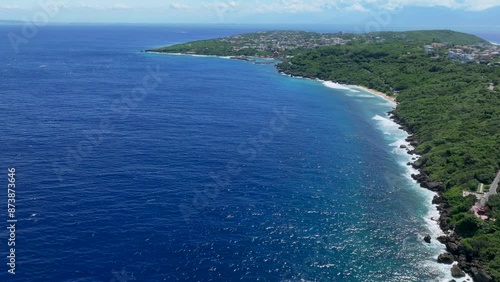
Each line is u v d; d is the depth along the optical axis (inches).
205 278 2386.8
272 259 2588.6
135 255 2534.5
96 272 2368.4
